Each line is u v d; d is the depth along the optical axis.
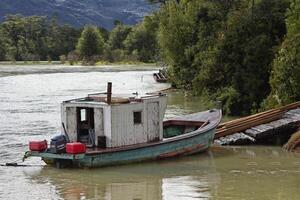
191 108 66.69
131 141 36.41
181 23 78.38
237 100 59.12
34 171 34.66
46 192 29.52
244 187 30.08
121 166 35.44
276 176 32.66
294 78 50.34
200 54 69.31
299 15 53.72
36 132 50.75
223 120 55.41
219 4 70.50
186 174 33.47
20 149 42.53
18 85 112.38
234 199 27.64
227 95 59.66
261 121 44.75
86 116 36.44
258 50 57.97
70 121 36.66
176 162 36.84
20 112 66.56
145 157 36.34
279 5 60.41
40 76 145.50
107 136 35.56
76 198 28.27
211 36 69.00
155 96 37.97
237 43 59.78
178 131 43.03
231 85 60.38
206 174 33.38
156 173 33.62
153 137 37.66
